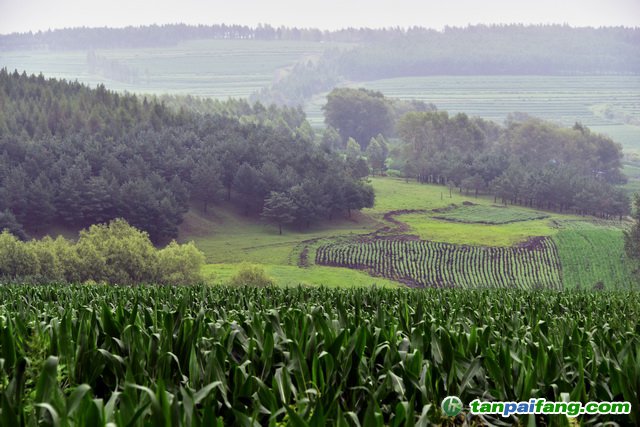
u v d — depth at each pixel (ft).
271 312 72.33
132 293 147.02
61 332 60.39
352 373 59.47
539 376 60.34
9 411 41.32
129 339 63.82
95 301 124.06
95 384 59.36
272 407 51.49
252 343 62.80
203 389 47.60
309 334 67.67
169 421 42.93
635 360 62.54
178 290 155.74
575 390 55.83
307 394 55.42
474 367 58.49
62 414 42.09
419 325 69.62
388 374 55.21
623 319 107.65
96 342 65.51
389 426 53.21
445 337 61.41
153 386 54.85
